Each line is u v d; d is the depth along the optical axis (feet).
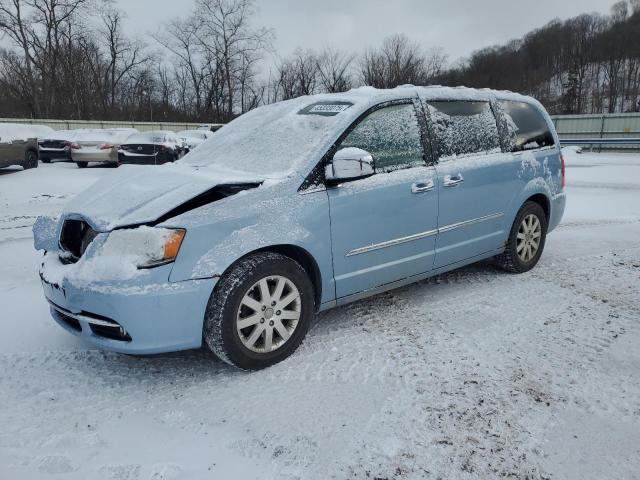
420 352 10.61
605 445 7.59
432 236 12.69
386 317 12.52
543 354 10.46
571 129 87.51
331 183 10.59
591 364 10.01
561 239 20.70
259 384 9.48
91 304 8.90
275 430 8.05
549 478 6.93
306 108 12.53
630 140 74.18
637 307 12.99
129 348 8.92
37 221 11.39
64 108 138.00
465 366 9.99
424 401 8.77
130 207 9.65
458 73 198.80
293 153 11.00
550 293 14.07
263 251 9.98
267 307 9.89
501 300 13.57
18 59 132.98
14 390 9.34
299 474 7.06
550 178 16.26
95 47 147.33
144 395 9.18
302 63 149.79
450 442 7.68
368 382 9.46
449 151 13.20
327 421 8.27
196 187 9.76
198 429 8.13
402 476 6.99
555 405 8.61
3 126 51.11
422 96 12.92
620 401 8.71
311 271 10.87
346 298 11.40
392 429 8.01
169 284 8.82
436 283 15.08
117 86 156.46
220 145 13.09
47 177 46.21
